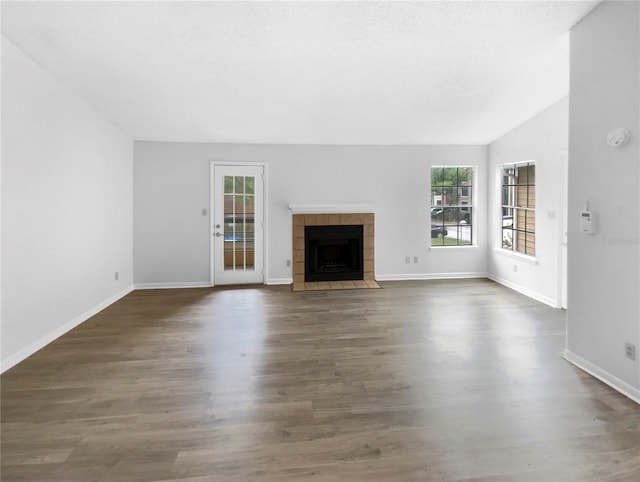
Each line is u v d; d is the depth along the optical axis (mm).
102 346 3463
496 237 6250
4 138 2963
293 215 6082
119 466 1837
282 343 3518
